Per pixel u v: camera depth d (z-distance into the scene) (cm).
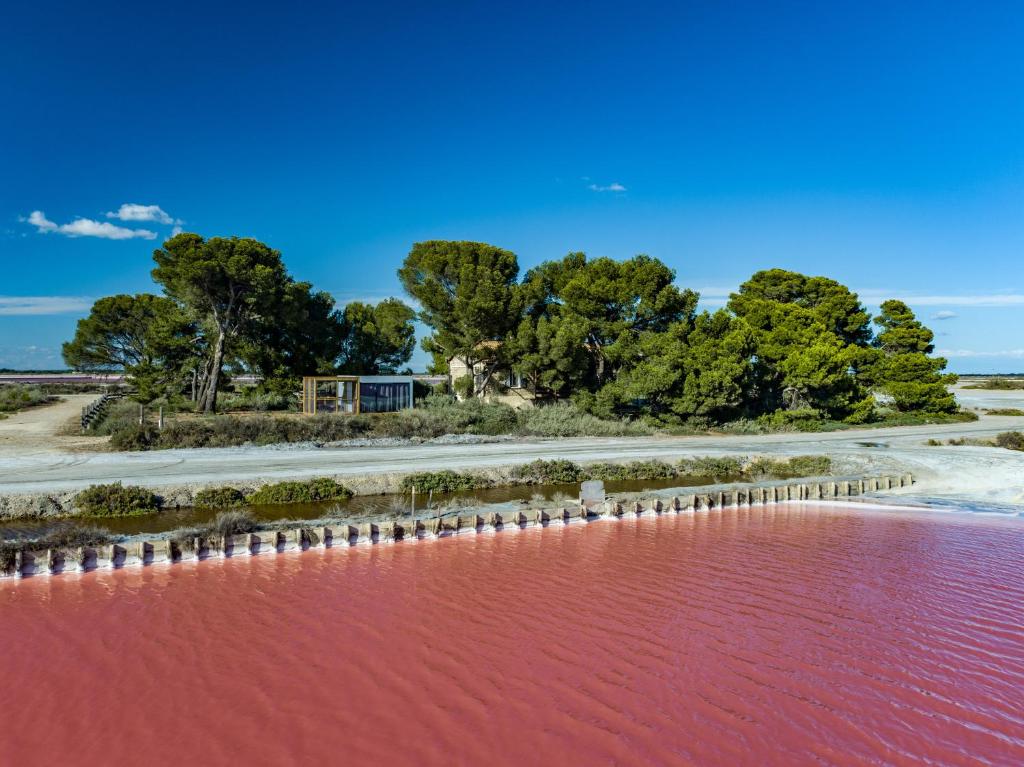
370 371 5750
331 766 829
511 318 4528
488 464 2792
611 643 1210
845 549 1884
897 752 873
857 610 1387
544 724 933
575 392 4581
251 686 1033
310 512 2181
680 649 1185
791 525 2203
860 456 3325
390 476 2527
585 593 1487
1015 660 1148
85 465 2544
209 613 1338
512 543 1938
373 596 1454
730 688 1044
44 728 906
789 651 1180
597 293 4556
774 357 4959
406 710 967
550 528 2138
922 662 1138
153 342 4312
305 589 1498
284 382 4731
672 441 3847
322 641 1206
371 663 1118
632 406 4862
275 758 845
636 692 1027
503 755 856
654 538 2014
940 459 3272
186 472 2453
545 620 1320
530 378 4519
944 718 959
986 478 2927
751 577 1614
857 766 842
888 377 5616
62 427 3688
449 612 1361
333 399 4441
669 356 4256
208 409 4212
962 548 1898
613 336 4653
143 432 3033
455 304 4481
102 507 2042
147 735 893
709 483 2920
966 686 1055
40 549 1639
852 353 5316
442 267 4581
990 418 5688
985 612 1377
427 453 3105
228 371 5134
